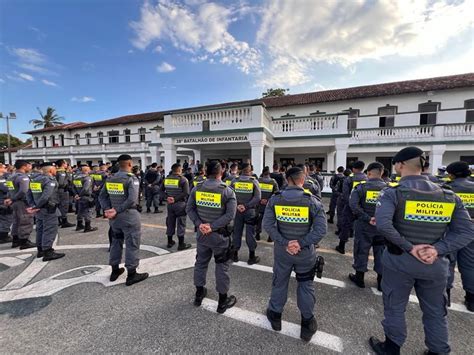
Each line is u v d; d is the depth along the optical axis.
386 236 1.81
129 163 3.32
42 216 3.92
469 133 11.62
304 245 2.07
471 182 2.88
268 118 11.34
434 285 1.77
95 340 2.12
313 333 2.18
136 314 2.50
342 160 10.47
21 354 1.96
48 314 2.50
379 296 2.89
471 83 12.71
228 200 2.61
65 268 3.66
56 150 24.64
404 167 1.91
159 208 9.18
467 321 2.43
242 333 2.22
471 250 2.57
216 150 16.75
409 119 14.21
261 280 3.30
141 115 25.80
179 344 2.08
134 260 3.14
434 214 1.72
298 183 2.30
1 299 2.79
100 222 6.91
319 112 16.22
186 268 3.66
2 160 35.28
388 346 1.91
